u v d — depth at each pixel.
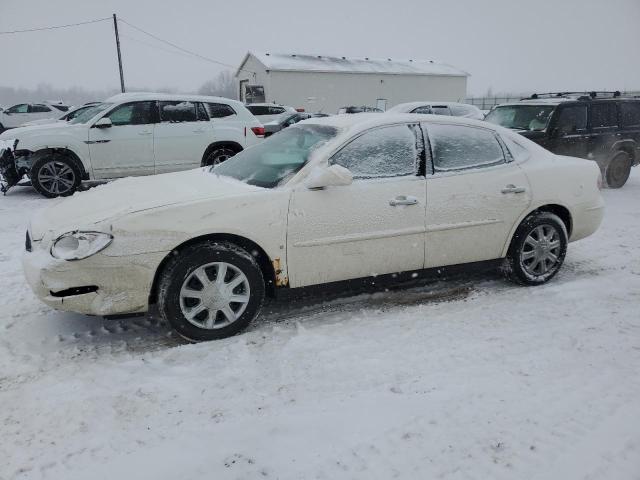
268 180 3.91
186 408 2.85
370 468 2.37
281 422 2.68
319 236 3.78
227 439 2.56
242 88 41.84
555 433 2.57
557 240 4.68
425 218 4.08
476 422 2.66
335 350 3.44
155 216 3.43
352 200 3.84
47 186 9.04
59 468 2.41
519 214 4.45
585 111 9.20
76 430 2.67
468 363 3.26
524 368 3.19
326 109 38.41
